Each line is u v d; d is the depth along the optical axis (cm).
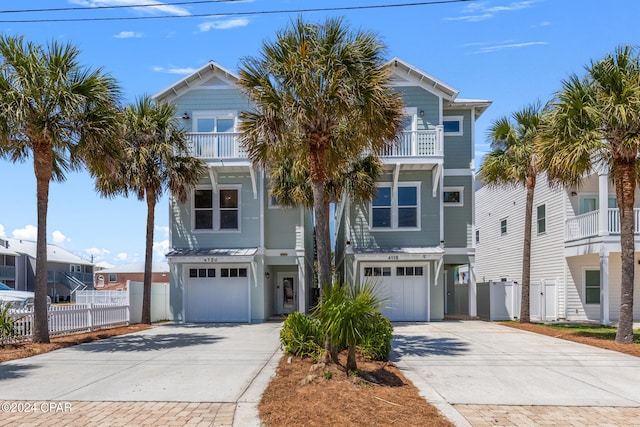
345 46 948
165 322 1953
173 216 1972
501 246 2838
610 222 1886
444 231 2058
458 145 2086
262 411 633
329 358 819
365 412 614
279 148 1087
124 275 5128
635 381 838
